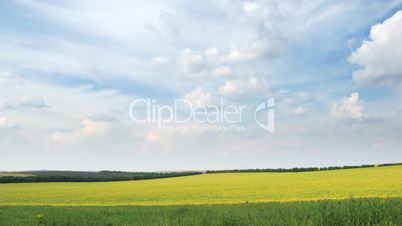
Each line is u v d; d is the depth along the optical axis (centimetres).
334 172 9481
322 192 4766
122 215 1817
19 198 5559
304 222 1093
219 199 4359
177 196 5009
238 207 2088
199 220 1238
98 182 10538
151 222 1318
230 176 10556
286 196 4447
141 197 5066
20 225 1405
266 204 2309
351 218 1138
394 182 5847
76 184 9581
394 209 1187
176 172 14575
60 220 1476
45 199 5316
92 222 1434
